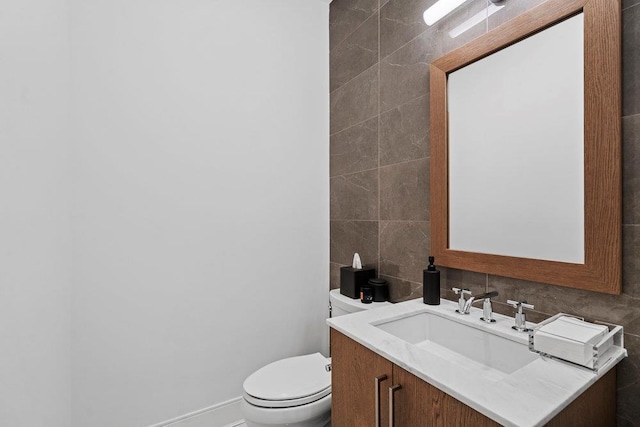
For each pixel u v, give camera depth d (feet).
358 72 6.24
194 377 5.66
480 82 4.09
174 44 5.47
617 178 2.92
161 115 5.35
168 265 5.43
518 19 3.62
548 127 3.45
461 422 2.37
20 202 2.10
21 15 2.20
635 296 2.87
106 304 4.95
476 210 4.16
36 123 2.52
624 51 2.93
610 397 2.88
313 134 6.96
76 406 4.72
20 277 2.07
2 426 1.78
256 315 6.27
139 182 5.18
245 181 6.14
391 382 3.03
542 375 2.55
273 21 6.45
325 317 7.13
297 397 4.36
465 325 3.81
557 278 3.35
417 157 4.99
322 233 7.11
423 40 4.89
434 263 4.66
